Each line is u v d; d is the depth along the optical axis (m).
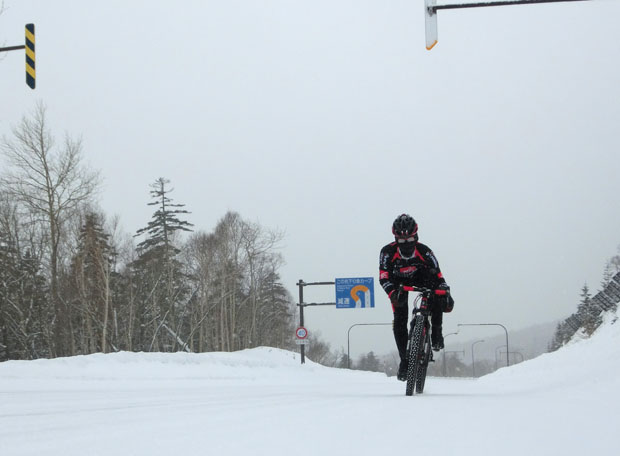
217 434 2.63
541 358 20.02
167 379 18.53
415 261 6.18
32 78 12.76
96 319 37.59
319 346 85.38
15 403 4.76
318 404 4.24
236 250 50.22
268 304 68.00
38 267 39.22
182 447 2.28
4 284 37.00
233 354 31.50
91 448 2.25
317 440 2.47
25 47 12.73
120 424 3.03
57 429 2.82
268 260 56.59
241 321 57.97
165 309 49.66
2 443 2.38
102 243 38.47
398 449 2.26
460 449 2.26
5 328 40.91
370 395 5.81
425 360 6.11
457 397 5.15
